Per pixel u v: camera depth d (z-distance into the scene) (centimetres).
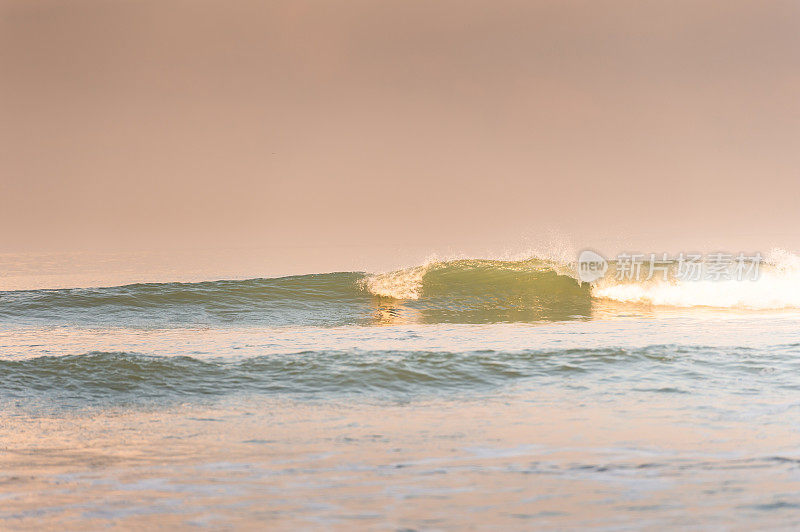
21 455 2936
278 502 2341
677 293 8319
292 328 7094
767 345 5194
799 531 2028
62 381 4219
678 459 2717
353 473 2631
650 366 4444
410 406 3716
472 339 6075
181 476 2638
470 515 2197
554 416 3428
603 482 2467
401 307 8181
